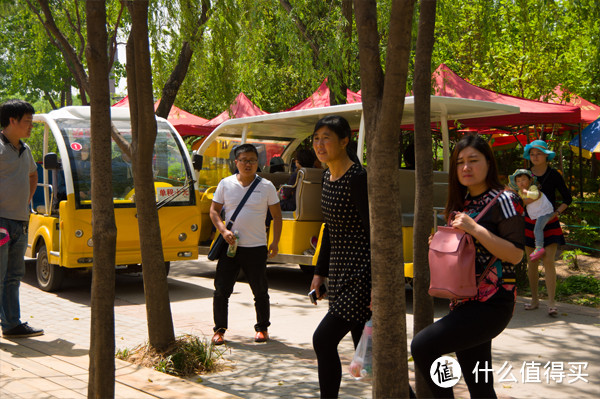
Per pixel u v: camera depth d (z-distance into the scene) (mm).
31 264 12016
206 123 16547
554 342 6484
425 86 4094
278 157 11375
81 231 8844
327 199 4043
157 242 5547
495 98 11102
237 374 5340
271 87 17078
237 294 9359
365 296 3941
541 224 7625
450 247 3289
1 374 4930
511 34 13586
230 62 6785
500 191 3355
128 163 9391
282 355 5977
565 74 14234
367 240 3988
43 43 9406
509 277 3330
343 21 9633
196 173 11812
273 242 6656
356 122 9898
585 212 12117
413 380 5098
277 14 10023
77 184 8898
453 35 12977
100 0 3748
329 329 3957
